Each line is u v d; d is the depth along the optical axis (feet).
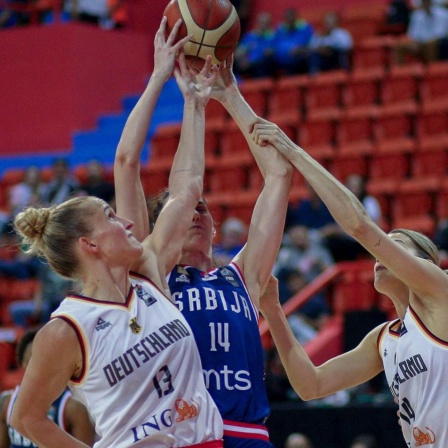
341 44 68.28
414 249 18.83
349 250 48.19
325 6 75.66
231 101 19.51
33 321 50.80
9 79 71.61
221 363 16.21
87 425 25.26
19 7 73.46
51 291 50.57
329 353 42.19
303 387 19.43
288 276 45.55
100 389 14.80
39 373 14.93
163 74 18.01
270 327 19.63
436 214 54.90
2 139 71.56
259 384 16.60
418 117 61.16
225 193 60.80
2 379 46.70
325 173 17.84
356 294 44.55
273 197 18.42
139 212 17.38
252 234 18.12
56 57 70.33
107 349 14.78
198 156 17.47
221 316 16.55
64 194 58.95
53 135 70.18
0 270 56.34
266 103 66.59
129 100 71.82
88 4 73.67
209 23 18.67
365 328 38.50
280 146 18.58
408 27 71.82
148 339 14.92
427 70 64.39
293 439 33.40
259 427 16.10
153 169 63.10
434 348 17.40
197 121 17.79
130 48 73.36
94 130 70.13
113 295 15.24
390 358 18.51
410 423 17.84
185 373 15.01
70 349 14.84
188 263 17.87
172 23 18.74
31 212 15.94
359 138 61.67
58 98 70.18
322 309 43.96
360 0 75.00
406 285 18.33
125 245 15.39
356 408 34.88
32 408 15.12
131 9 76.89
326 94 65.21
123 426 14.66
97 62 71.31
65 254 15.57
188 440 14.79
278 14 77.00
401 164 58.34
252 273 17.76
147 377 14.75
